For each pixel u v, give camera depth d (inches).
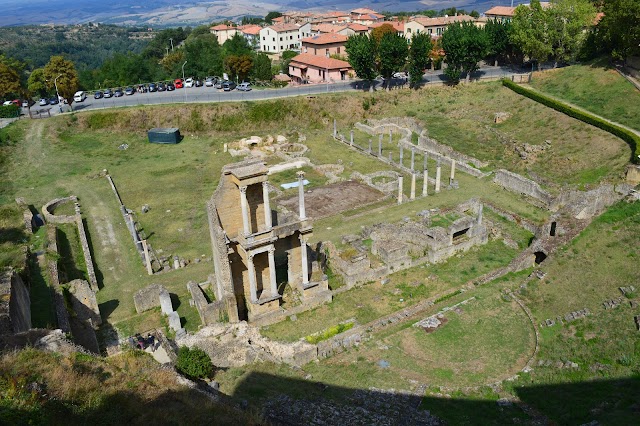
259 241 1471.5
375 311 1593.3
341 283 1734.7
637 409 1002.1
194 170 2903.5
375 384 1200.2
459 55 3565.5
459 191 2429.9
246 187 1425.9
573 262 1603.1
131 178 2807.6
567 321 1396.4
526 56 4244.6
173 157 3115.2
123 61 4854.8
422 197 2383.1
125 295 1716.3
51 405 795.4
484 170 2623.0
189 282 1694.1
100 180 2778.1
